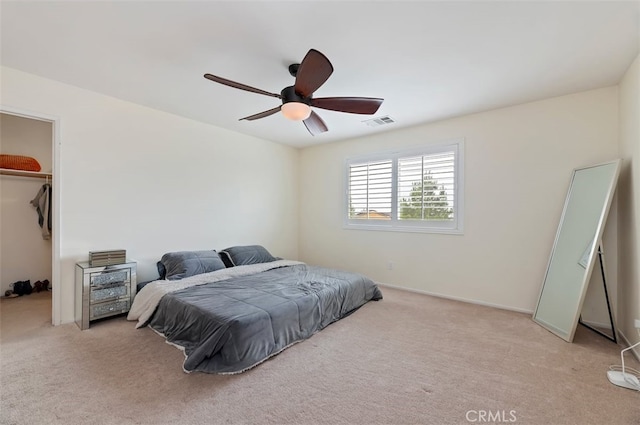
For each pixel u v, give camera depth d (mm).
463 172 3572
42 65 2400
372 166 4410
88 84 2750
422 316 3021
